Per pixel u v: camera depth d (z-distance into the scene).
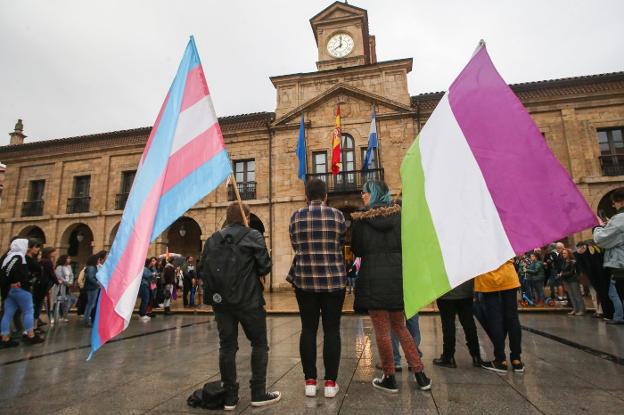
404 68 18.14
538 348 4.57
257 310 2.79
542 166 2.44
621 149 16.19
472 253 2.41
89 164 21.48
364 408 2.58
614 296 6.58
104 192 20.67
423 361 4.01
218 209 18.98
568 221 2.27
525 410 2.49
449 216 2.59
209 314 10.46
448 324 3.77
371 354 4.47
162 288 11.23
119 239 2.92
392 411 2.51
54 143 21.81
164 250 19.14
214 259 2.79
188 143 3.40
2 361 4.42
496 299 3.62
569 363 3.78
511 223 2.40
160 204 3.12
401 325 3.09
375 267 3.02
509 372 3.47
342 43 20.28
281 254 17.52
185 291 12.31
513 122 2.64
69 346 5.49
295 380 3.35
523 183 2.46
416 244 2.66
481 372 3.50
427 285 2.49
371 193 3.30
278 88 19.42
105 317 2.62
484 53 2.98
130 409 2.68
